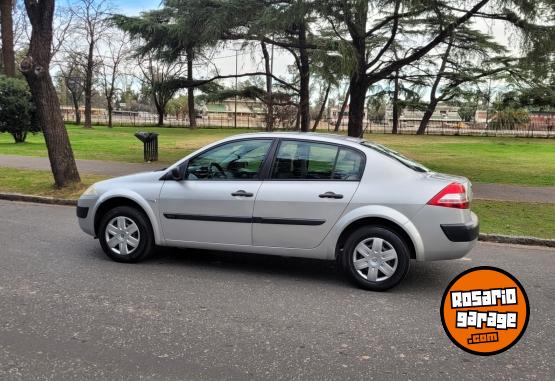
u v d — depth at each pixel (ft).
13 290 16.56
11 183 38.37
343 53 39.70
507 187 43.16
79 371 11.37
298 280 18.30
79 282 17.52
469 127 208.23
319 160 17.90
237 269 19.49
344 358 12.27
